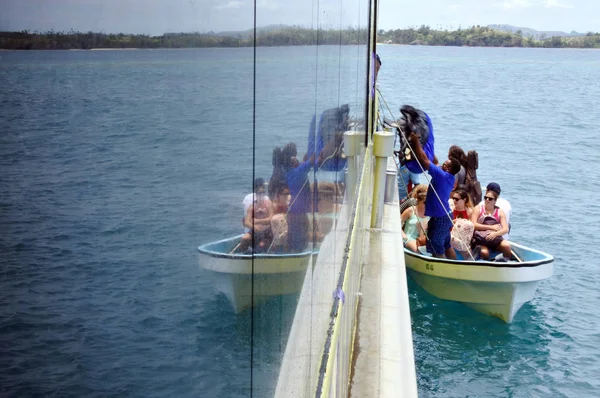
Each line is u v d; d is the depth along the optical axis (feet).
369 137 30.86
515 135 100.73
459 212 32.14
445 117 125.49
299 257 7.02
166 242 3.08
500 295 27.78
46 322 2.31
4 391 2.17
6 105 2.20
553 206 53.16
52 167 2.36
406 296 22.38
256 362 4.84
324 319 9.52
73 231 2.43
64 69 2.40
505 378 24.61
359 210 19.03
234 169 4.27
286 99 6.38
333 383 9.42
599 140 95.96
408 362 18.24
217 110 3.89
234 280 4.18
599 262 37.93
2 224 2.19
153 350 2.91
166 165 3.10
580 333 27.94
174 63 3.21
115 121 2.64
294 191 6.76
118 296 2.66
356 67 17.84
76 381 2.43
